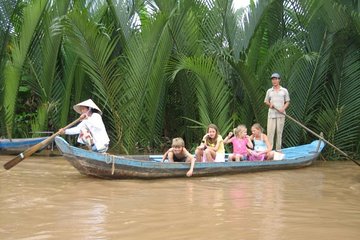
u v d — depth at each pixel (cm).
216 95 1104
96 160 713
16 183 689
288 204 565
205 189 668
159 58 1107
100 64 1017
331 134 1166
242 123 1202
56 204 543
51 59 1166
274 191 662
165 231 430
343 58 1171
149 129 1162
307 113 1190
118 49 1228
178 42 1127
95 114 794
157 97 1139
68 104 1219
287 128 1180
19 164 921
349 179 800
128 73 1076
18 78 1152
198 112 1237
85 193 617
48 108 1198
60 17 1035
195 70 1066
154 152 1202
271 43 1225
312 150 1040
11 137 1186
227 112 1129
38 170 835
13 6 1193
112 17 1216
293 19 1201
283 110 1053
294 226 454
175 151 820
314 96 1180
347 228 450
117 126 1088
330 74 1200
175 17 1102
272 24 1217
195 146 1224
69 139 1264
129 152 1111
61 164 930
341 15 1108
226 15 1202
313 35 1178
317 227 452
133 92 1077
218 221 470
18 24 1213
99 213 500
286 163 920
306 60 1139
